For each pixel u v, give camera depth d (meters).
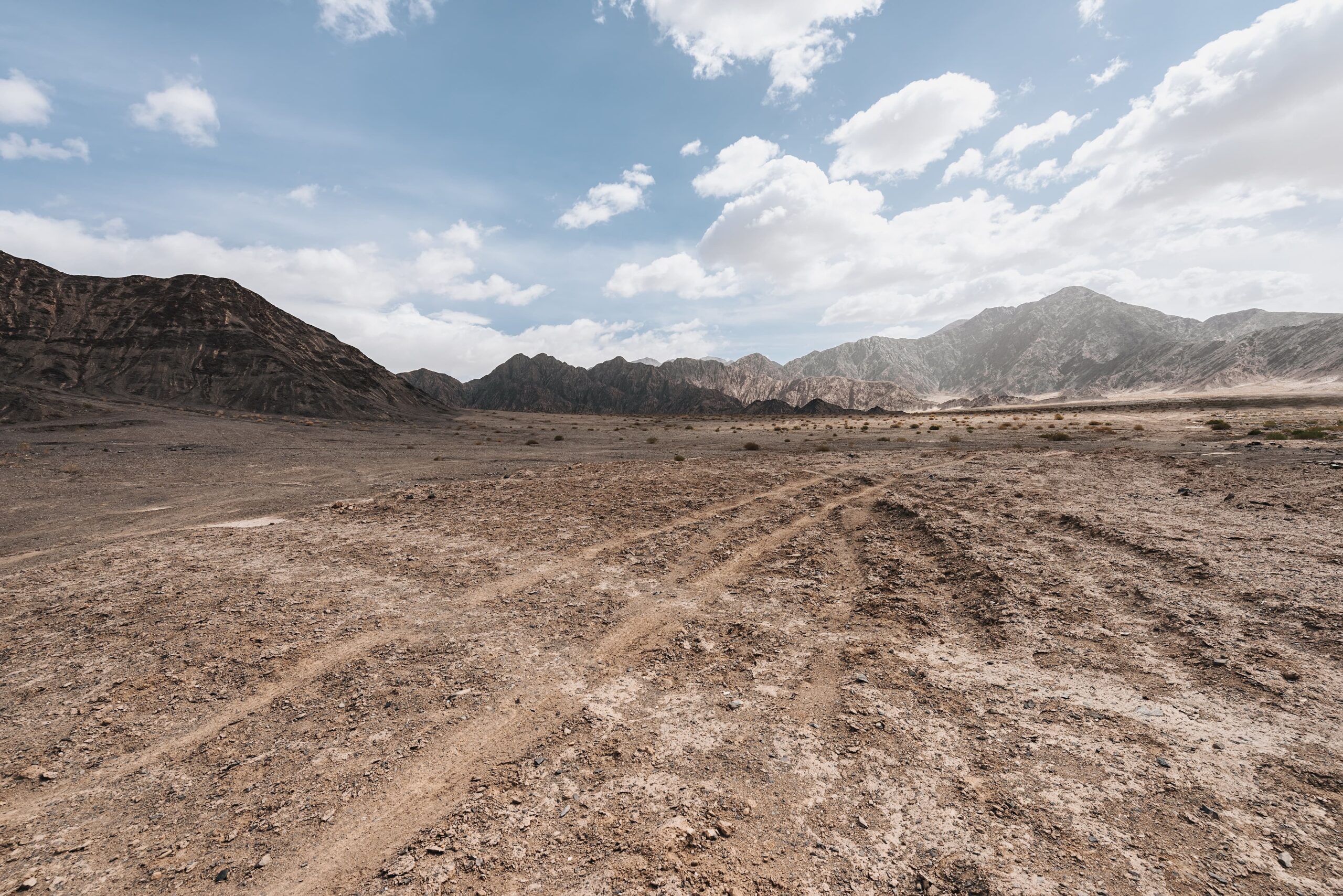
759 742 6.76
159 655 9.33
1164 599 9.70
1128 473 22.08
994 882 4.54
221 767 6.60
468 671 8.77
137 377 78.38
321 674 8.75
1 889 4.96
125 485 25.75
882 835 5.20
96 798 6.14
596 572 13.37
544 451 41.16
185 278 101.56
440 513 19.70
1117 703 6.99
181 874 5.14
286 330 104.62
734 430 64.06
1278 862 4.52
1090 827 5.07
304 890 4.90
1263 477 18.30
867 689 7.79
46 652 9.48
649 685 8.30
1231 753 5.89
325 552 15.21
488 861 5.11
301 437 49.03
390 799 6.02
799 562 13.55
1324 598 9.01
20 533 17.67
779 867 4.91
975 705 7.21
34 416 49.84
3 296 83.75
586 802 5.85
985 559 12.33
